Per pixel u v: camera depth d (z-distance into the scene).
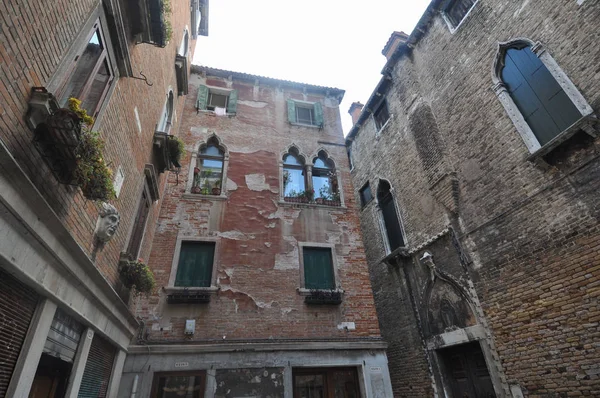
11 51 2.71
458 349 10.34
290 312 9.18
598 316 6.70
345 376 8.69
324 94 14.76
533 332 7.88
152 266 9.00
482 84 10.60
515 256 8.64
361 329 9.39
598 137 7.19
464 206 10.55
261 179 11.48
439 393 10.45
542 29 8.87
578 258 7.25
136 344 7.81
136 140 6.69
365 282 10.25
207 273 9.37
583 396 6.73
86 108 4.38
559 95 8.34
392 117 15.75
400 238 14.11
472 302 9.65
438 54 13.04
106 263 5.54
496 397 8.52
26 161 3.04
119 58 5.20
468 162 10.70
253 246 10.02
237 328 8.62
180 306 8.59
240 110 13.08
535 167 8.52
